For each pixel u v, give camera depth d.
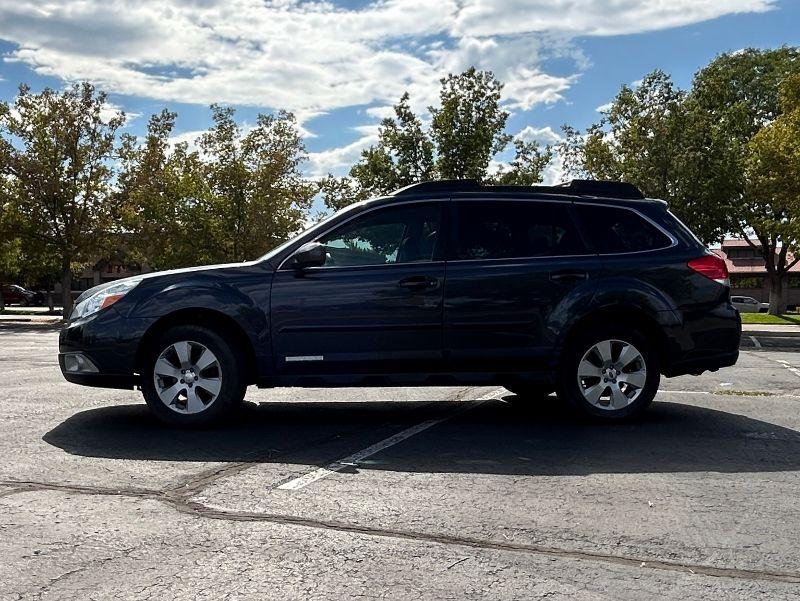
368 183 29.47
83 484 4.64
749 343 20.14
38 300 64.25
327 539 3.72
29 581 3.22
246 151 38.25
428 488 4.61
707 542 3.73
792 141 28.02
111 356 6.29
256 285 6.36
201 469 5.02
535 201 6.69
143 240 38.28
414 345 6.40
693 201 31.83
